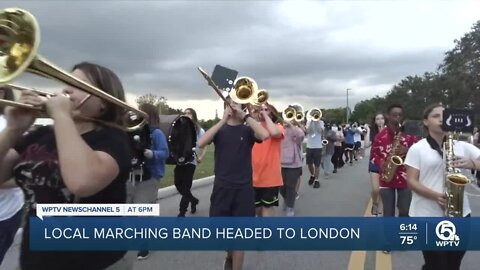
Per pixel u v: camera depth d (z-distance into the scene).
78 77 2.25
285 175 8.06
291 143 8.07
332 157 16.64
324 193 11.13
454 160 3.50
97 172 2.03
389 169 5.75
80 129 2.24
